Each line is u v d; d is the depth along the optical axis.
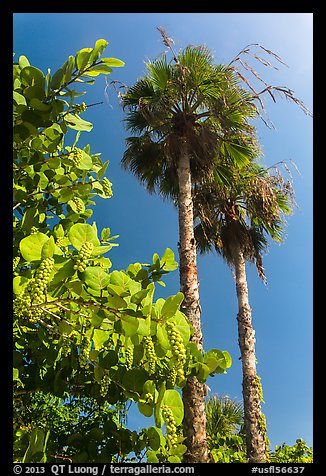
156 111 8.33
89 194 3.00
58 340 2.39
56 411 3.09
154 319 2.04
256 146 9.30
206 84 8.38
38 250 1.82
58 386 2.69
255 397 9.86
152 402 2.17
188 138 8.43
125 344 2.23
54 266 1.83
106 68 2.18
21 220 2.46
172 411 2.13
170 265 2.68
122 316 1.87
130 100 9.07
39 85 2.25
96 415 3.12
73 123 2.51
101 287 1.86
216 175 9.95
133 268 2.68
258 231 12.31
